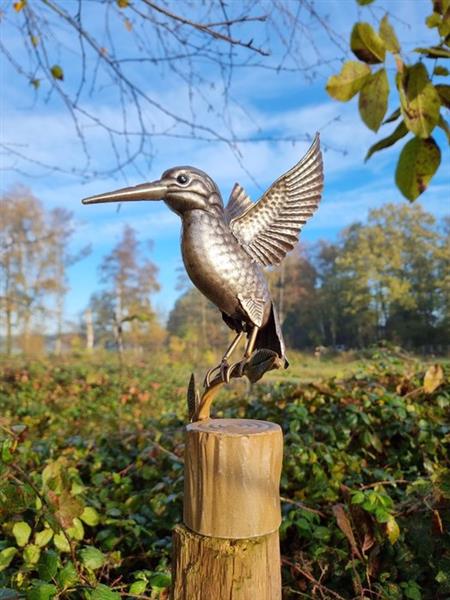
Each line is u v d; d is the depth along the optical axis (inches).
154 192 45.5
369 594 75.5
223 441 45.4
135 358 480.1
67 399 234.2
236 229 49.9
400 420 107.9
